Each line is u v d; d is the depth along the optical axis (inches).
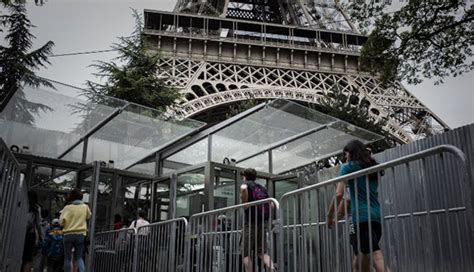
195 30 1637.6
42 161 436.5
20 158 427.5
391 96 1360.7
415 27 619.8
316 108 1282.0
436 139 339.6
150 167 544.4
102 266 393.1
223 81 1363.2
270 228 219.8
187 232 294.0
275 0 2016.5
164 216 462.6
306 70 1512.1
